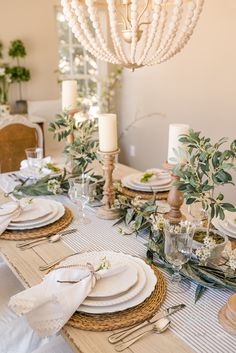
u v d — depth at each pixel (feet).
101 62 14.87
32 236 4.85
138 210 5.15
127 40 5.32
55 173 7.24
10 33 14.05
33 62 14.73
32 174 7.27
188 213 5.40
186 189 4.01
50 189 6.27
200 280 3.72
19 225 5.00
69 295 3.28
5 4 13.70
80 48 15.42
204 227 4.55
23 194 6.42
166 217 5.16
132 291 3.48
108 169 5.35
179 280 3.85
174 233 3.71
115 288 3.46
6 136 9.31
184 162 4.35
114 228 5.17
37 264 4.19
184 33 5.36
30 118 13.39
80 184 5.29
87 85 15.64
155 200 5.76
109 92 14.75
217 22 10.00
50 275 3.62
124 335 3.06
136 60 5.71
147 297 3.46
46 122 13.43
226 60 10.00
